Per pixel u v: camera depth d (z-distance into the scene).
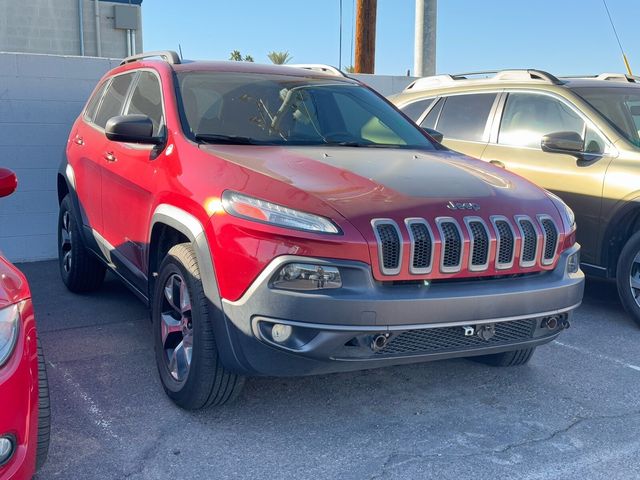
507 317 3.63
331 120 4.89
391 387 4.36
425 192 3.70
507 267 3.68
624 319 5.91
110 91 5.84
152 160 4.37
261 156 4.00
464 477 3.33
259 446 3.58
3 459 2.58
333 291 3.29
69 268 6.28
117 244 4.98
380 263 3.35
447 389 4.35
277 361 3.39
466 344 3.65
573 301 3.92
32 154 7.61
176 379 3.96
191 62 5.05
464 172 4.16
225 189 3.62
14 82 7.44
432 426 3.85
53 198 7.77
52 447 3.53
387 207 3.48
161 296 4.09
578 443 3.69
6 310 2.70
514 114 6.62
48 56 7.55
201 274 3.63
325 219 3.36
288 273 3.30
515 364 4.67
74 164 5.91
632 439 3.75
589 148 5.96
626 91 6.55
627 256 5.58
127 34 17.83
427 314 3.40
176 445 3.57
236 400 4.08
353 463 3.44
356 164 4.03
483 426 3.86
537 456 3.54
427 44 12.02
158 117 4.64
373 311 3.29
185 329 3.90
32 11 16.84
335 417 3.92
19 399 2.62
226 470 3.35
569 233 3.98
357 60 12.17
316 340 3.29
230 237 3.45
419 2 12.00
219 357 3.63
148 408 3.98
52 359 4.72
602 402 4.21
